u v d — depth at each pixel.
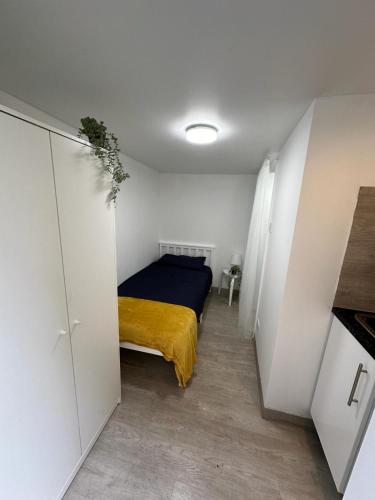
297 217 1.37
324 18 0.72
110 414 1.62
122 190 2.81
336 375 1.27
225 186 3.82
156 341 1.79
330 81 1.07
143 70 1.06
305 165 1.29
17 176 0.79
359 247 1.31
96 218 1.25
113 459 1.35
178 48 0.90
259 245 2.59
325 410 1.33
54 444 1.08
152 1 0.70
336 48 0.85
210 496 1.20
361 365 1.04
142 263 3.57
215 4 0.70
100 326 1.38
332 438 1.22
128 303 2.30
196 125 1.69
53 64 1.03
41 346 0.95
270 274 2.07
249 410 1.73
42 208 0.90
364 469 0.71
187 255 4.16
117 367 1.65
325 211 1.32
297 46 0.86
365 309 1.37
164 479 1.26
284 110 1.39
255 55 0.92
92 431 1.40
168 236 4.23
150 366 2.14
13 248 0.79
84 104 1.41
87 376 1.30
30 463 0.94
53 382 1.04
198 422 1.61
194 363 2.12
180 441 1.47
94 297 1.30
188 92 1.24
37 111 1.48
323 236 1.35
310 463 1.38
